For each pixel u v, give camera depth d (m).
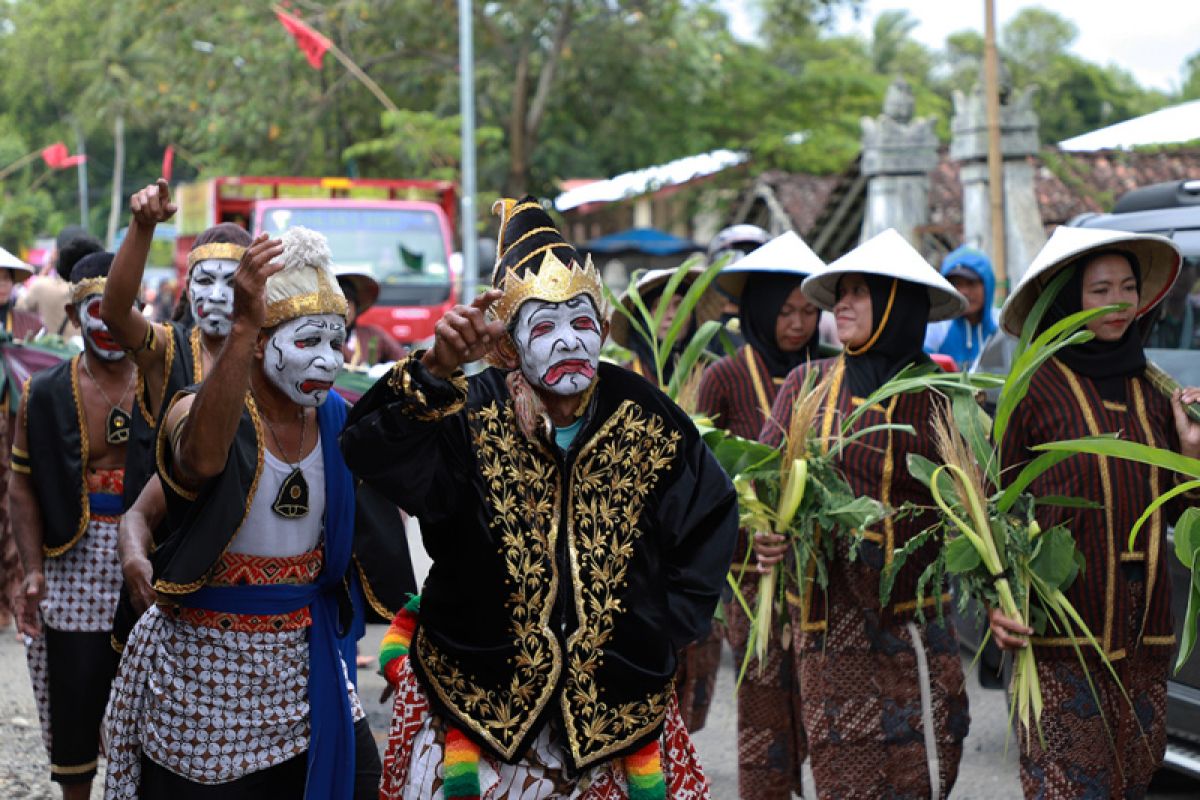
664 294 5.79
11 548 8.60
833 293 5.33
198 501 3.65
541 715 3.32
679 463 3.49
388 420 3.18
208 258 4.68
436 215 16.73
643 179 23.62
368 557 4.03
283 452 3.79
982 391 4.73
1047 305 4.50
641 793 3.40
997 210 12.33
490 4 25.64
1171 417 4.55
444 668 3.36
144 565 4.05
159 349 4.59
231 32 25.36
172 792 3.79
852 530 4.62
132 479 4.61
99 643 5.09
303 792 3.88
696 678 5.94
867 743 4.75
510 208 3.54
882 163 15.77
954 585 5.36
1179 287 6.25
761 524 4.82
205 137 26.55
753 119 26.73
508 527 3.33
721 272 5.82
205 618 3.75
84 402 5.08
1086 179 16.28
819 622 4.80
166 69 27.38
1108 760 4.42
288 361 3.71
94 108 47.09
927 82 50.88
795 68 35.91
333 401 3.88
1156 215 6.49
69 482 5.05
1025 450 4.55
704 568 3.48
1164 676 4.54
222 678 3.76
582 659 3.35
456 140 23.38
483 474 3.33
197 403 3.51
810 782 6.20
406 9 24.81
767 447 4.80
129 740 3.86
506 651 3.32
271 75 25.03
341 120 26.31
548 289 3.36
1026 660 4.41
